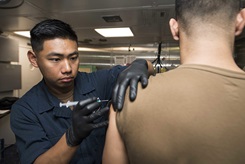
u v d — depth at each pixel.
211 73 0.43
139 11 1.70
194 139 0.39
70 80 0.85
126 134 0.46
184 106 0.40
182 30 0.49
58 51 0.78
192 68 0.45
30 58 0.92
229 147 0.37
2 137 2.91
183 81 0.43
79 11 1.71
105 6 1.59
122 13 1.77
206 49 0.46
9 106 2.41
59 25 0.79
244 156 0.37
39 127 0.85
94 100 0.63
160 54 3.38
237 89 0.40
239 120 0.38
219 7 0.45
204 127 0.38
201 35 0.46
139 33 2.65
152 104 0.43
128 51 3.56
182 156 0.40
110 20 2.00
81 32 2.61
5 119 2.94
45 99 0.91
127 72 0.59
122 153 0.52
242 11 0.48
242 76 0.41
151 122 0.42
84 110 0.60
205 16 0.45
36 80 3.59
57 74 0.82
